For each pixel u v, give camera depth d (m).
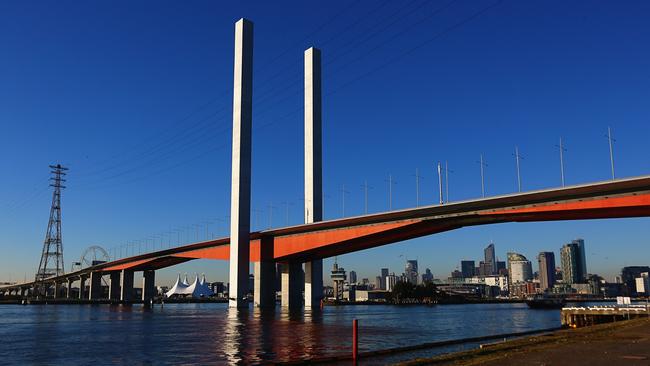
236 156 123.38
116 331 69.38
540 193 74.81
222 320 89.62
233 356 42.16
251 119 125.25
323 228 109.94
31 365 39.56
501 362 25.16
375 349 45.50
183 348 48.19
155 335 62.31
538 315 128.38
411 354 41.38
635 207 69.31
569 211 74.81
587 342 33.94
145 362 39.97
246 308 120.94
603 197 70.50
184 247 159.12
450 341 52.38
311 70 132.88
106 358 42.69
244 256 121.00
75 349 48.94
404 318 106.06
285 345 49.25
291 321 84.88
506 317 116.94
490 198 80.38
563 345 32.31
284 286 128.62
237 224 121.00
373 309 168.12
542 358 26.34
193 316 108.00
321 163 130.38
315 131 130.75
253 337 57.53
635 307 82.56
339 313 123.50
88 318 104.31
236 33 127.25
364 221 100.75
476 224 91.62
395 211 93.38
